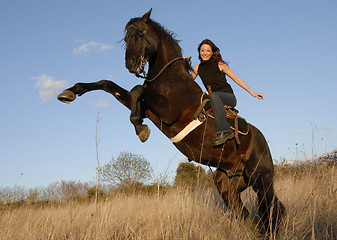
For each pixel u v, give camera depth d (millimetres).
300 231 4078
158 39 4102
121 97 3744
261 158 4363
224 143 4000
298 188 5367
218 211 4848
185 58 4184
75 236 3844
